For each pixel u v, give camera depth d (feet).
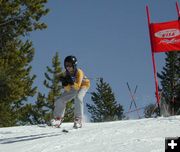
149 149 21.94
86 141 26.00
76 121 32.63
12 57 102.99
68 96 32.35
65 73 32.14
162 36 48.42
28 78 107.76
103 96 173.47
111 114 170.09
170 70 160.04
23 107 114.42
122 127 30.35
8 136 33.27
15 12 100.53
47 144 25.99
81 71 32.01
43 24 102.17
